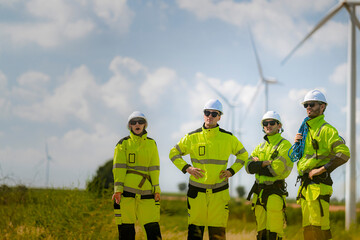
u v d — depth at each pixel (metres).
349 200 18.50
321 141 5.95
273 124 6.82
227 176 6.56
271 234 6.59
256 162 6.70
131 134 6.70
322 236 5.83
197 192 6.57
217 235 6.40
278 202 6.59
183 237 8.64
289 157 6.48
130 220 6.57
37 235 8.14
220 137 6.63
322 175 5.87
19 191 9.94
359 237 9.16
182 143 6.80
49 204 9.20
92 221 8.47
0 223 8.77
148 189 6.66
